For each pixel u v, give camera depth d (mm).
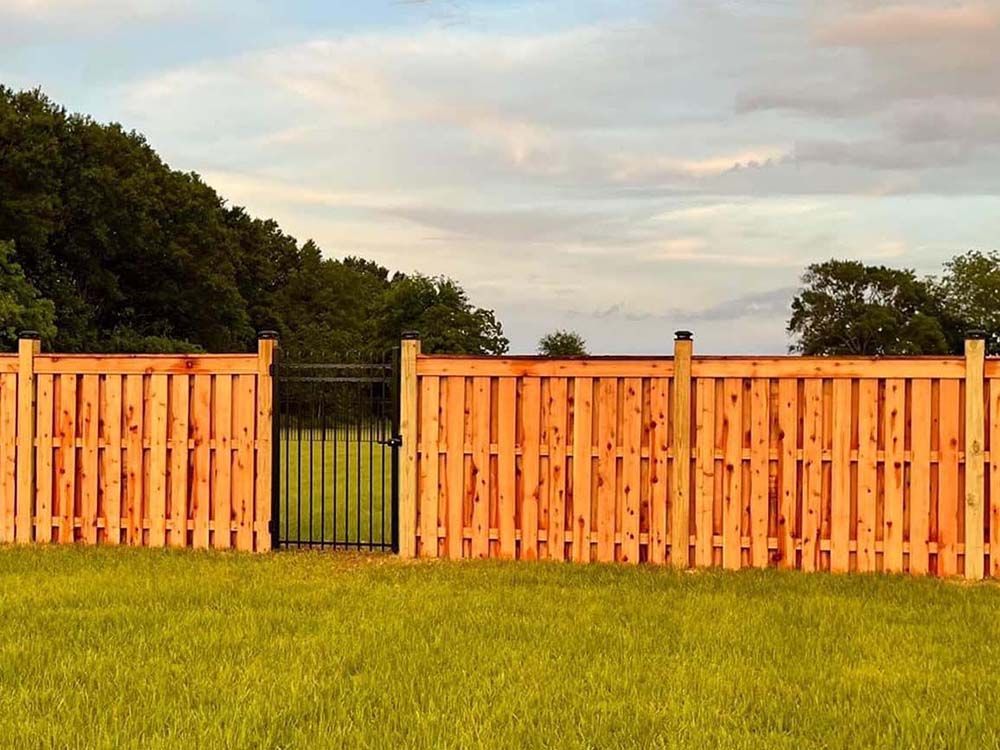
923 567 10266
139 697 5898
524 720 5582
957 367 10211
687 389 10680
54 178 45719
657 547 10711
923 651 7160
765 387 10594
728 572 10273
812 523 10469
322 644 7070
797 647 7234
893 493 10328
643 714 5711
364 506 16312
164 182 53438
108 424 11609
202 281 54375
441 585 9352
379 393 13203
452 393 11117
